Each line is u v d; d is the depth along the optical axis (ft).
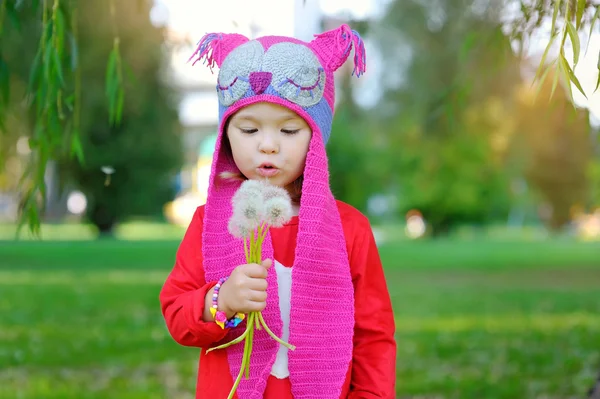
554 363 19.30
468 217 96.32
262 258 6.06
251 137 6.00
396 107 44.83
